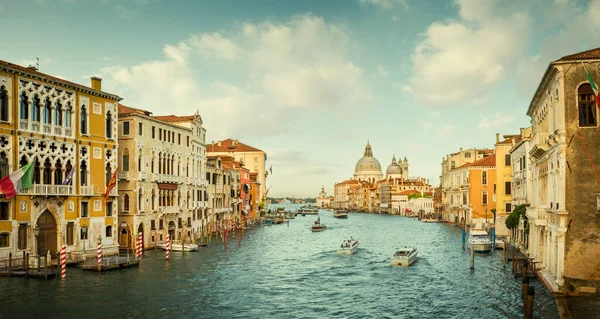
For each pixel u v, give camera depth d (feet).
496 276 130.52
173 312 96.32
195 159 217.15
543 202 115.65
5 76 121.70
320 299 109.19
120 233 169.58
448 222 370.12
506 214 237.04
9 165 122.11
